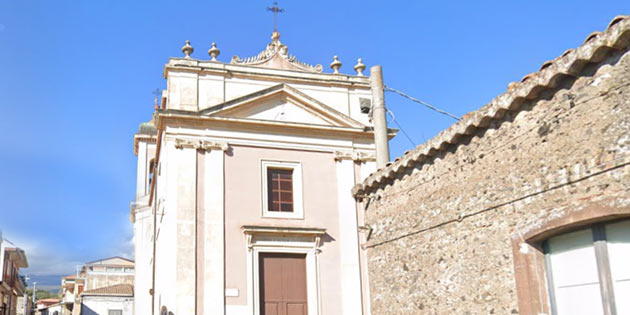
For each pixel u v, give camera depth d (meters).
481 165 9.16
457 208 9.59
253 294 19.66
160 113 20.17
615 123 7.09
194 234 19.64
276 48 22.84
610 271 7.39
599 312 7.50
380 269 11.51
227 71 21.48
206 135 20.72
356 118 22.77
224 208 20.23
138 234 32.09
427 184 10.38
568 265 7.95
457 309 9.34
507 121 8.70
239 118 20.98
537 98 8.19
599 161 7.25
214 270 19.50
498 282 8.62
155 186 24.98
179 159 20.17
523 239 8.26
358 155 22.19
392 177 11.31
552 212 7.84
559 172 7.80
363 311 20.75
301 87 22.44
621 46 7.00
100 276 49.59
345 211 21.55
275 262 20.42
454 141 9.62
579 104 7.55
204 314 19.03
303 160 21.66
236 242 20.05
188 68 21.05
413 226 10.62
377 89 15.31
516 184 8.48
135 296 30.95
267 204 20.83
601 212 7.14
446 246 9.74
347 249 21.19
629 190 6.88
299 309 20.25
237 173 20.73
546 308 8.07
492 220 8.85
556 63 7.66
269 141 21.38
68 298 63.22
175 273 19.08
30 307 66.94
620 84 7.06
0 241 35.16
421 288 10.24
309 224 21.02
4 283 35.88
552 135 7.93
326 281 20.66
